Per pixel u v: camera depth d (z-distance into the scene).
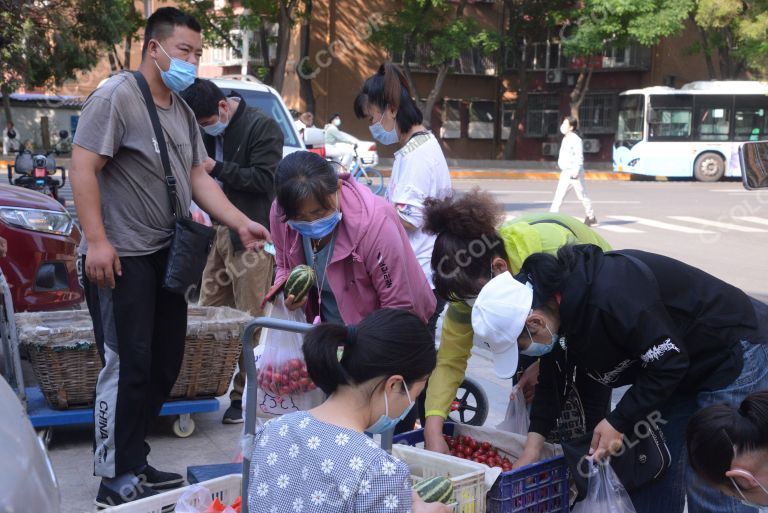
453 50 29.86
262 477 2.42
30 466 2.44
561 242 3.63
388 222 3.67
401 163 4.57
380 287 3.68
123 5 24.67
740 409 2.57
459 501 3.08
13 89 18.77
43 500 2.39
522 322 3.09
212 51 35.66
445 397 3.81
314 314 3.93
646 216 17.78
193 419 5.32
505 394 6.11
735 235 15.34
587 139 37.28
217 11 31.31
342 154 18.22
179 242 3.84
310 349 2.44
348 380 2.42
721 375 3.24
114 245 3.79
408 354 2.44
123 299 3.81
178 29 3.81
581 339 3.15
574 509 3.36
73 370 4.62
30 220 6.10
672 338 3.08
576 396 3.78
